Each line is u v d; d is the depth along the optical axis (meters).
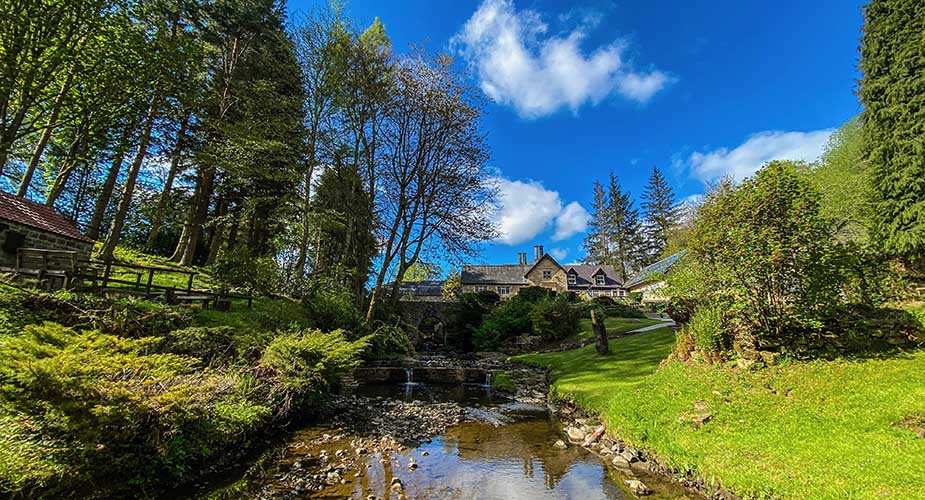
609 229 60.91
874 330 7.55
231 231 27.31
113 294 10.05
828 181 20.59
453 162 21.55
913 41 11.21
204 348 8.66
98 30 13.05
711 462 5.45
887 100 11.74
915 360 6.67
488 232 21.89
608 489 5.77
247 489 5.67
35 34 11.98
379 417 10.09
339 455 7.21
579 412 9.55
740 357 7.92
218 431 6.33
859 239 13.95
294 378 8.55
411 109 20.83
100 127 15.27
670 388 7.98
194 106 17.45
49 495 4.13
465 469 6.70
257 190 23.77
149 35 15.15
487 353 23.59
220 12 18.72
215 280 13.38
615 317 27.14
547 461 7.06
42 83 12.57
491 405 11.89
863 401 5.89
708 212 8.66
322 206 22.62
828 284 7.41
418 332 29.88
